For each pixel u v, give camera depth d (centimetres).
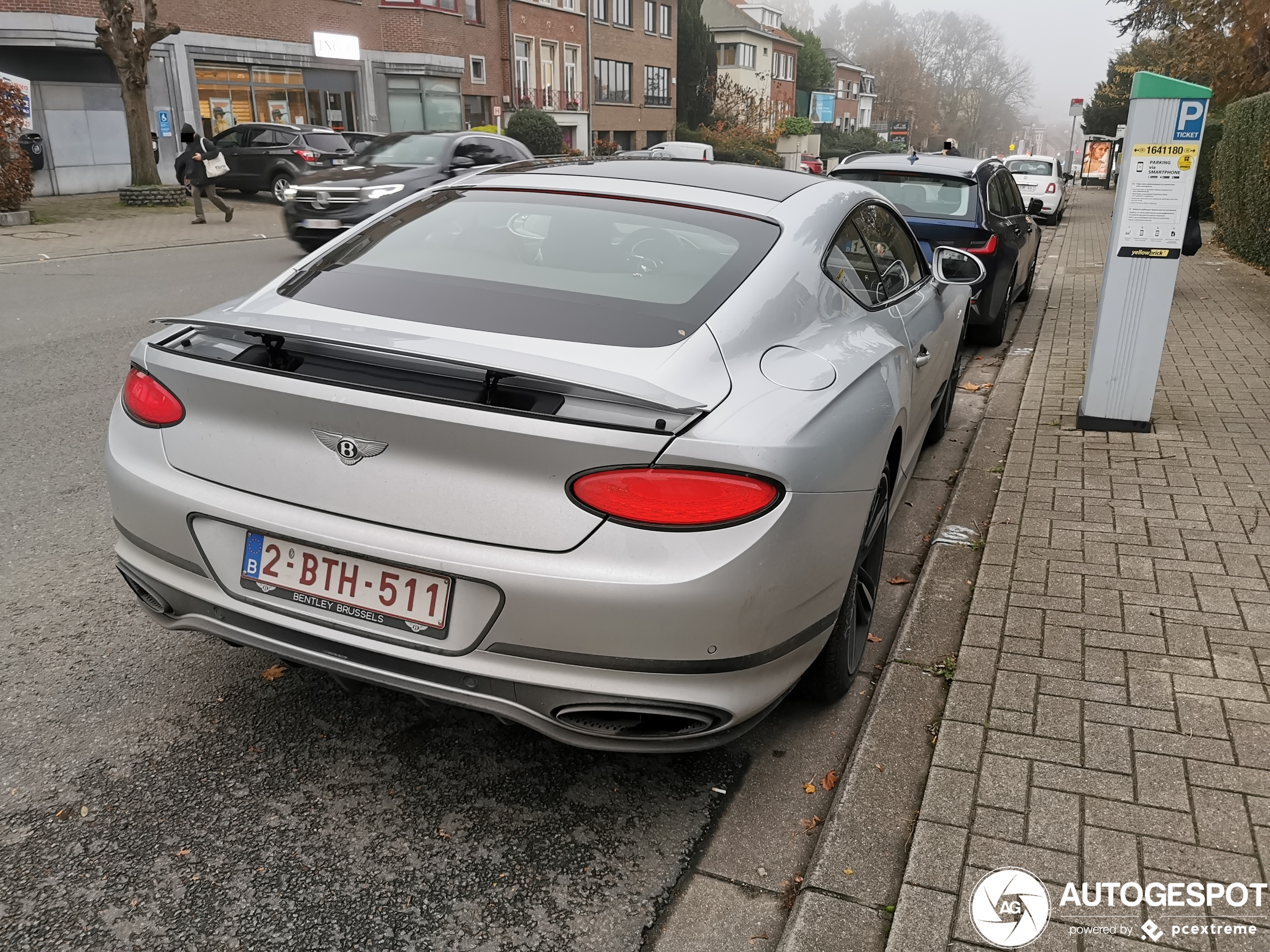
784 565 231
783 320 279
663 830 261
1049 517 439
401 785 274
